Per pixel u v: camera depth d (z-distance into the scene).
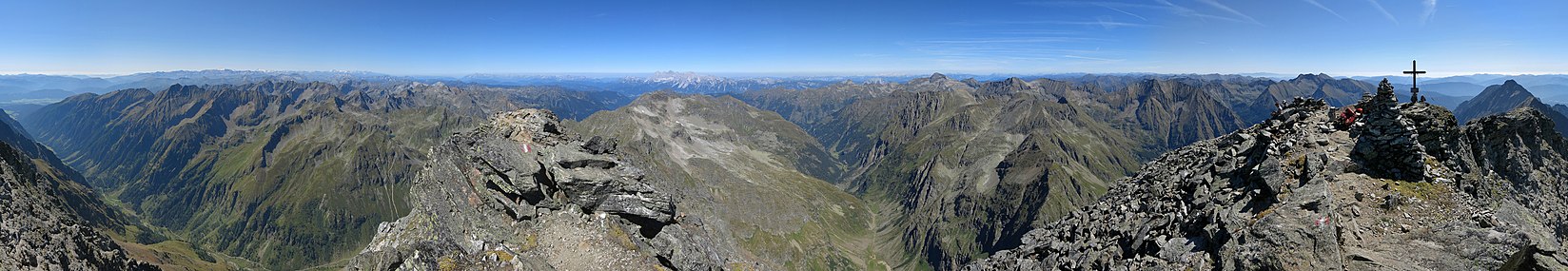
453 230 67.81
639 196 76.81
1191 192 44.56
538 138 82.62
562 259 63.34
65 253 84.31
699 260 77.31
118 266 98.94
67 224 98.19
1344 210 33.28
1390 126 36.91
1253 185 38.78
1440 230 31.31
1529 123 45.91
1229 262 31.95
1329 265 29.31
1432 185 34.59
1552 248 30.36
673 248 74.75
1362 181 35.62
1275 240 31.11
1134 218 45.59
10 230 78.56
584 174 76.25
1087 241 46.75
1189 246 35.81
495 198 71.94
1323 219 31.59
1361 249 30.58
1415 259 29.88
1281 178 36.88
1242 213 35.69
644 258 65.25
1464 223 31.69
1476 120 43.59
